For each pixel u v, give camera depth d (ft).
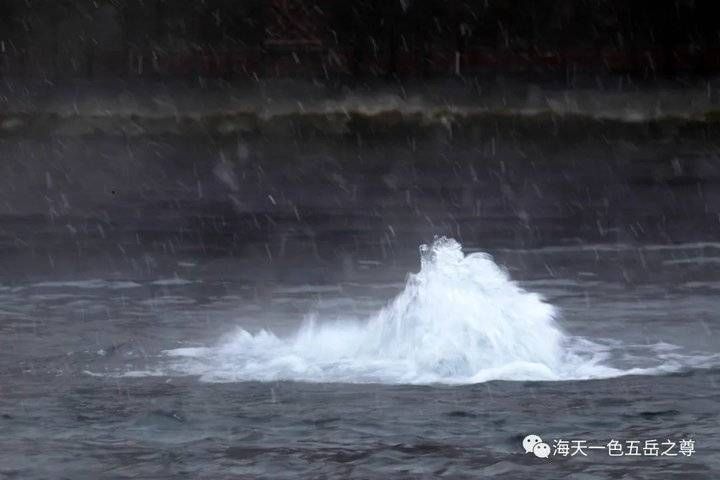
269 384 105.09
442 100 367.45
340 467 81.05
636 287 172.24
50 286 176.35
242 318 146.92
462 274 115.34
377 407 96.48
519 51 377.30
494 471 80.12
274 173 343.46
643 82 373.40
